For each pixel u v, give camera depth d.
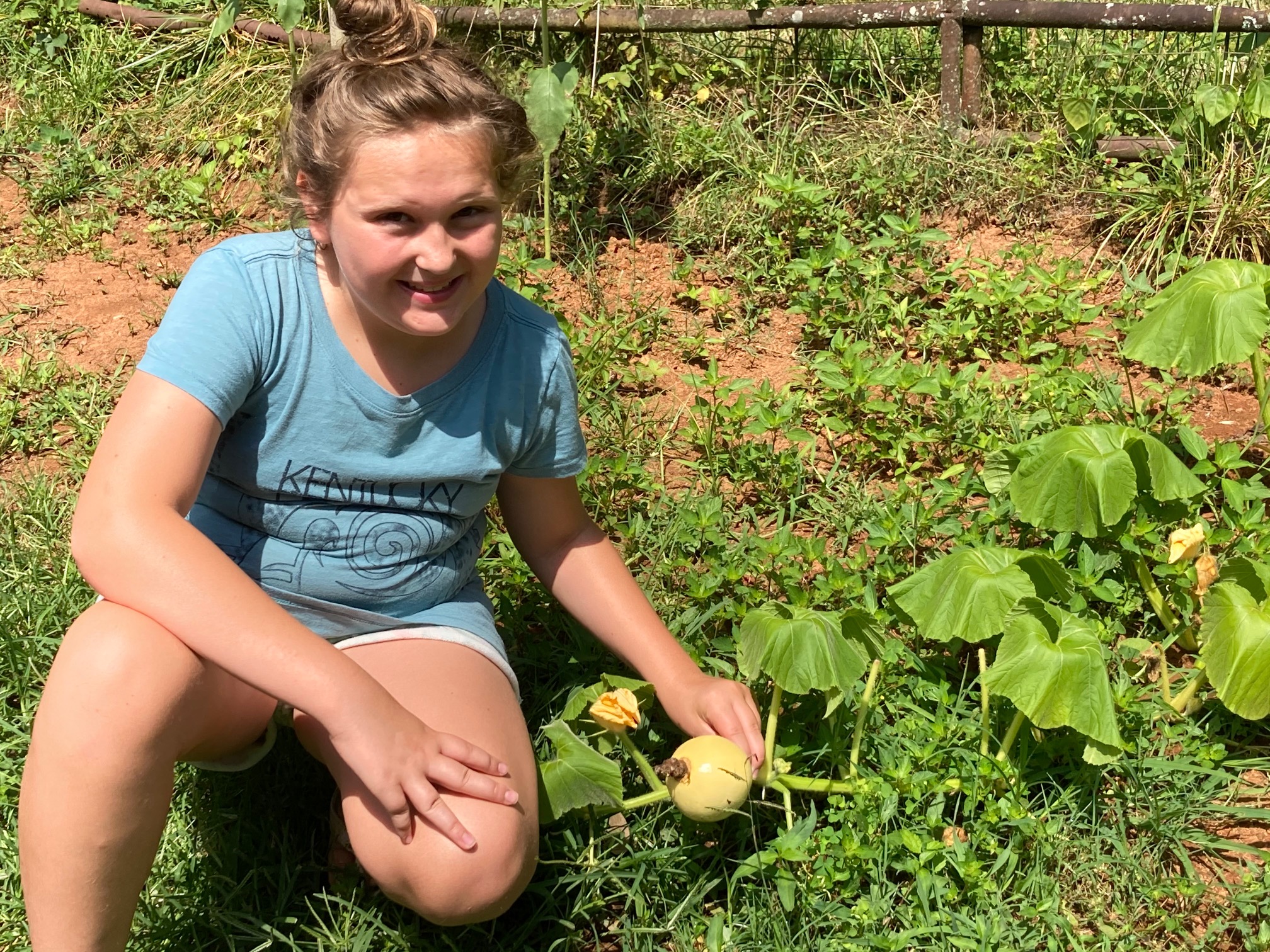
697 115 4.49
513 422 2.03
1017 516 2.70
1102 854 2.15
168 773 1.73
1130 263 3.90
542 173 4.11
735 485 3.04
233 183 4.50
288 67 4.78
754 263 3.93
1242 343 2.74
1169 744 2.33
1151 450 2.64
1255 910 2.04
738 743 2.02
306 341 1.88
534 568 2.26
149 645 1.68
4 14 5.30
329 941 2.00
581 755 2.04
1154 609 2.61
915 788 2.12
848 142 4.31
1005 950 1.95
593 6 4.57
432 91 1.69
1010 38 4.68
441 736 1.79
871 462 3.15
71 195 4.45
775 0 4.51
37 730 1.67
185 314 1.82
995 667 2.08
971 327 3.50
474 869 1.77
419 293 1.77
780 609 2.11
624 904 2.14
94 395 3.40
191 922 2.03
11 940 1.99
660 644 2.17
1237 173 3.86
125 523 1.71
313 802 2.25
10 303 3.89
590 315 3.63
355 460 1.94
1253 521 2.69
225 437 1.94
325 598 2.02
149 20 5.12
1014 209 4.16
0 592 2.66
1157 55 4.53
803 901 2.00
